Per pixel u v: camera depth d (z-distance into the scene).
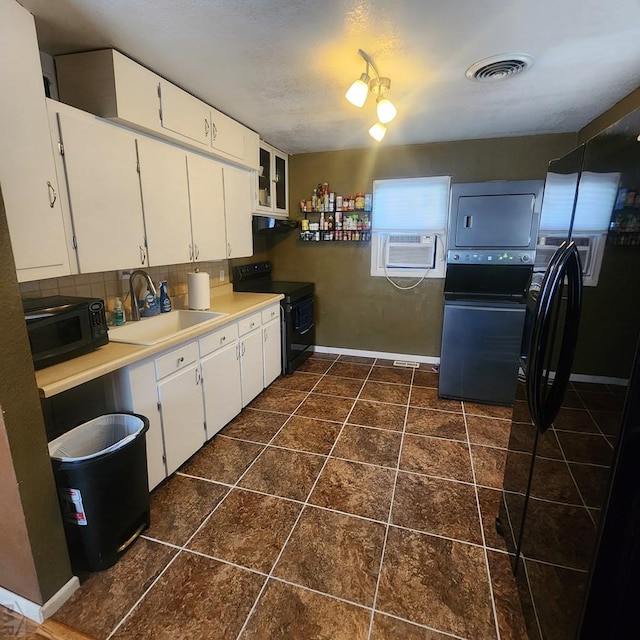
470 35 1.70
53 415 1.93
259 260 4.26
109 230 1.89
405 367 3.96
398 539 1.71
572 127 3.12
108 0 1.43
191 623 1.34
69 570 1.44
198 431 2.32
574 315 1.15
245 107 2.60
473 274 3.24
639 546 0.90
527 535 1.41
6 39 1.35
